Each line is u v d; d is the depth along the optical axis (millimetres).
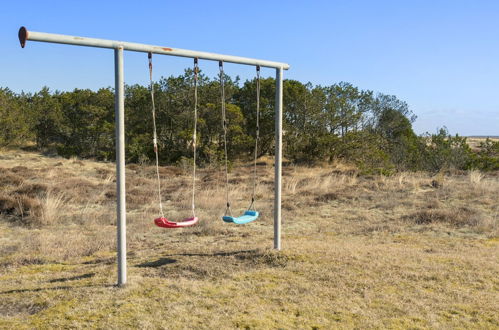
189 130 28516
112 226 9945
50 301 4789
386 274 5570
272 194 14445
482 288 5133
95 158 31047
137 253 7191
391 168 19703
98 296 4895
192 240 8312
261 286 5215
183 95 31125
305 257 6312
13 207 10930
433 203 11492
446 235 8453
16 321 4277
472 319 4270
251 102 32344
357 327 4098
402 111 39250
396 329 4055
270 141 31281
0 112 29125
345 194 13672
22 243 7957
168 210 11898
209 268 5988
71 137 32750
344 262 6059
